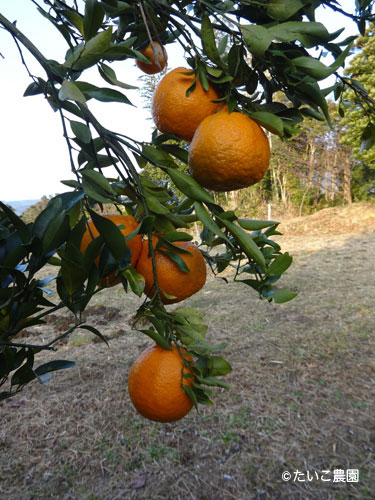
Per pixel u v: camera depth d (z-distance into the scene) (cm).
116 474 154
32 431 181
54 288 379
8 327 36
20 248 32
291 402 188
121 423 182
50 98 41
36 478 155
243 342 255
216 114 36
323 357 227
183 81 37
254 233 47
